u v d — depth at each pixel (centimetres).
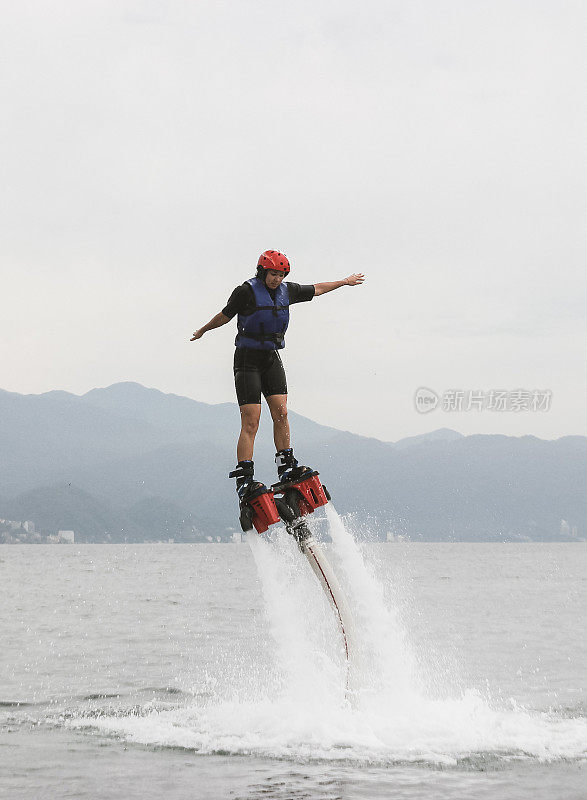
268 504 2059
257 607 7225
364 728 2203
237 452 2078
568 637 4681
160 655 3950
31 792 1672
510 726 2250
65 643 4447
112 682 3144
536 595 9050
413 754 1991
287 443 2116
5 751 2047
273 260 2016
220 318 2052
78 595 9362
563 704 2617
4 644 4403
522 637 4666
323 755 1989
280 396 2097
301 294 2089
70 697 2823
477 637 4666
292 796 1634
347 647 2323
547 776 1791
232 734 2223
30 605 7612
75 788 1703
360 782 1742
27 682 3156
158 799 1619
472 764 1902
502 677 3206
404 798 1616
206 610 6869
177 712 2527
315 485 2133
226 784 1731
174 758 1970
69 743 2133
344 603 2267
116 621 5831
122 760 1950
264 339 2039
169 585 11925
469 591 9900
